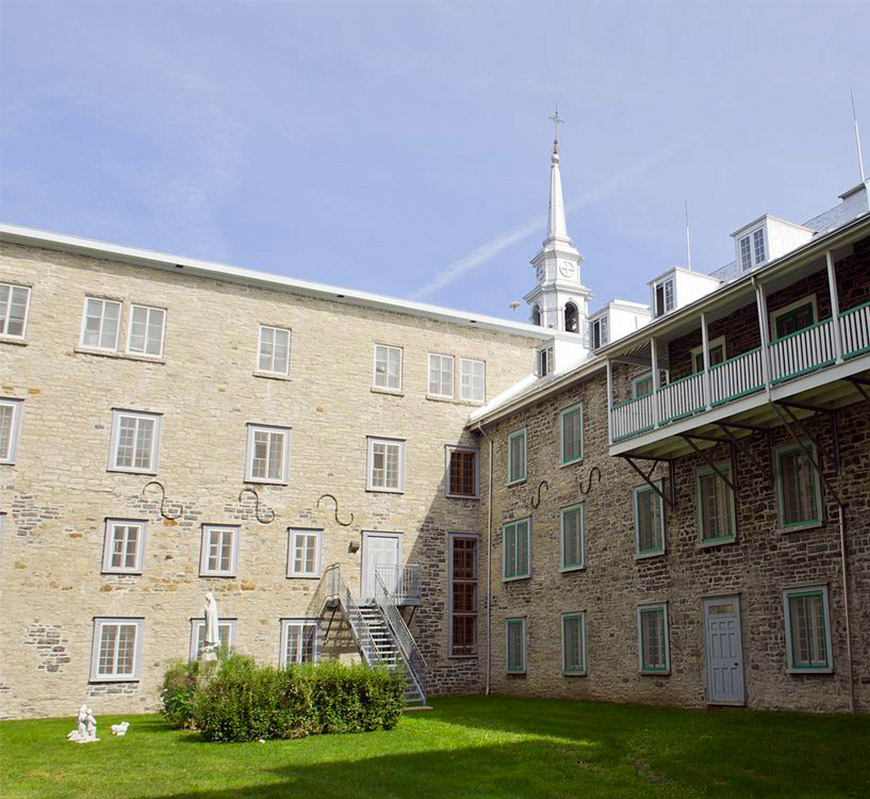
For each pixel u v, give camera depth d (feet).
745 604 59.88
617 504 74.49
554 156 145.79
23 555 76.79
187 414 85.56
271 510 87.10
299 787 37.78
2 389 79.00
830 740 43.14
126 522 81.00
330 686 54.75
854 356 47.50
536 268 142.20
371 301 95.50
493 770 41.39
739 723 51.44
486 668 91.25
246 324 90.07
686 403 59.82
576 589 78.59
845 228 47.78
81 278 83.87
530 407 89.61
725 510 62.69
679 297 72.43
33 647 75.61
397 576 91.04
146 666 79.10
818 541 54.90
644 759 42.68
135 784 38.52
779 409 53.01
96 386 82.38
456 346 100.73
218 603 83.05
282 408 89.81
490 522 93.86
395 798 35.81
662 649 67.15
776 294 59.36
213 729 51.13
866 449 52.34
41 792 37.09
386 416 94.58
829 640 53.16
